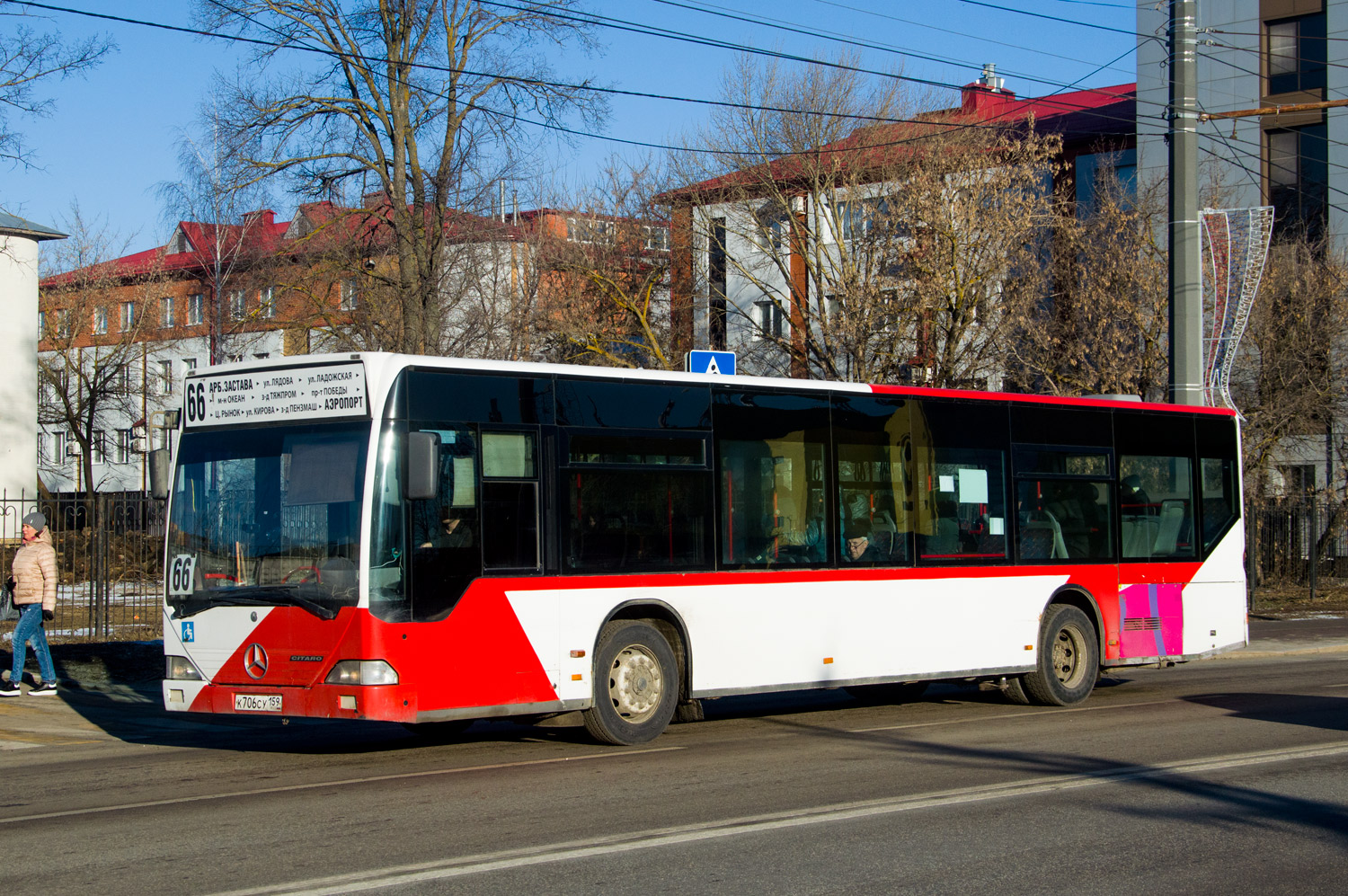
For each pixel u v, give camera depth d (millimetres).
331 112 26875
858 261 32344
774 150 33281
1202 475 15539
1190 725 12008
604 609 10570
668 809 7980
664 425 11156
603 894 5965
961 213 29656
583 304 36625
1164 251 30047
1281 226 37438
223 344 34156
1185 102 18594
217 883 6207
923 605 12742
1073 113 42406
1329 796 8367
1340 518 31672
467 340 33469
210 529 10109
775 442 11867
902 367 31016
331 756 10586
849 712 13586
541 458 10352
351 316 29719
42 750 11195
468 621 9742
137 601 18703
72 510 18906
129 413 48438
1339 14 37438
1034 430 13953
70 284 46750
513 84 26891
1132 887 6152
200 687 9922
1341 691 14977
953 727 12062
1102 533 14453
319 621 9430
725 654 11312
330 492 9578
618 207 38562
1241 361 30031
